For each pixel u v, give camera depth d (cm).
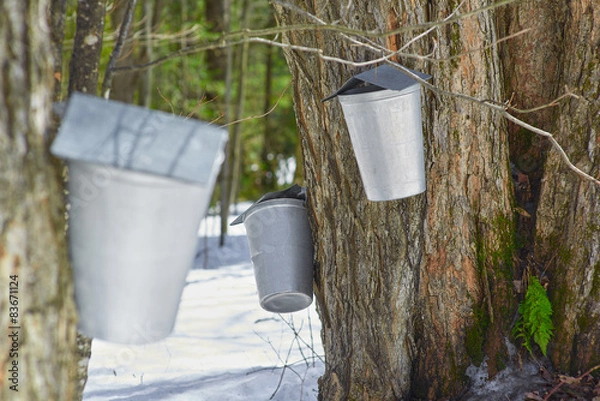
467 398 309
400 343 313
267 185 1677
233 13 1312
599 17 301
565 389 305
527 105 336
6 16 154
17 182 155
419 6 280
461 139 295
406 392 318
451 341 314
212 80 1180
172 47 1135
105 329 175
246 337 489
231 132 1139
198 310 564
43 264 161
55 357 166
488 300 312
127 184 157
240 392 375
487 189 307
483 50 293
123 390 381
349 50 282
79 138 158
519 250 327
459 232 304
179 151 161
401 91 239
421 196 300
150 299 173
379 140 246
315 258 314
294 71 299
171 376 406
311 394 367
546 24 328
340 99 248
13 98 155
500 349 315
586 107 306
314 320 525
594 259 307
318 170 301
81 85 231
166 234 165
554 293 318
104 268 168
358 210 298
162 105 1146
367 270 304
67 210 203
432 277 309
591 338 310
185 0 1109
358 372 314
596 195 305
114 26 817
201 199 167
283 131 1625
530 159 338
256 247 291
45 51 166
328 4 281
